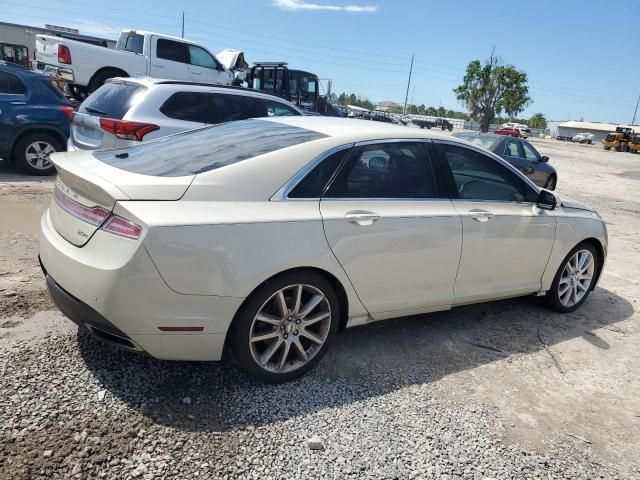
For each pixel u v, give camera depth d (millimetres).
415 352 3889
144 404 2881
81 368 3125
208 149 3357
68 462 2402
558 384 3680
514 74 67875
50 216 3287
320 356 3367
